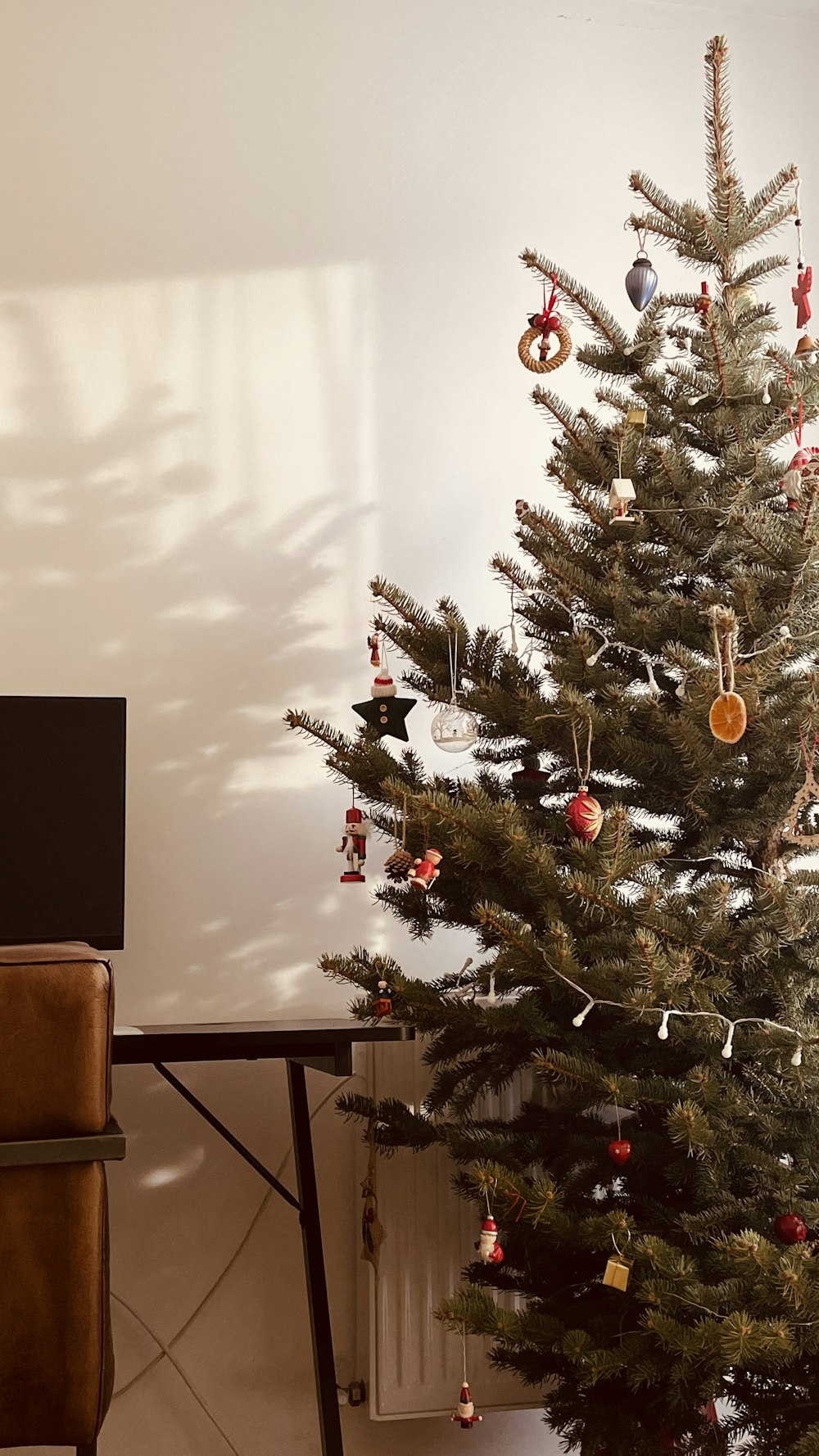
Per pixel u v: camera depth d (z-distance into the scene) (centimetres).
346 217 239
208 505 226
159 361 226
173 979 214
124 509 222
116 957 212
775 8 268
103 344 224
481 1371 199
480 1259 198
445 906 176
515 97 251
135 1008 212
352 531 232
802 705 145
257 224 234
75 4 229
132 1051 155
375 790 175
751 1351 124
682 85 262
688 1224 145
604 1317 149
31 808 172
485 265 245
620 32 260
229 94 235
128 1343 203
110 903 172
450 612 179
